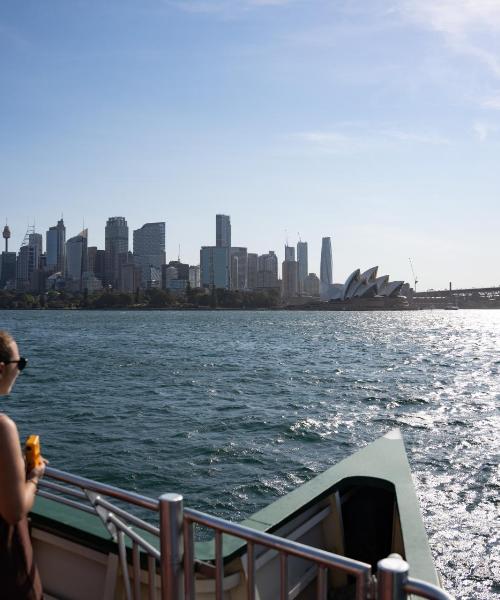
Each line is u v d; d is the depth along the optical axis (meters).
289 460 15.62
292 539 4.04
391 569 2.09
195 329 102.00
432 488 12.97
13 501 2.38
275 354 52.28
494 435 18.64
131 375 35.69
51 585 3.81
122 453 16.20
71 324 123.62
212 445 17.14
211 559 3.37
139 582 3.21
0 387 2.64
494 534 10.34
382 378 34.66
